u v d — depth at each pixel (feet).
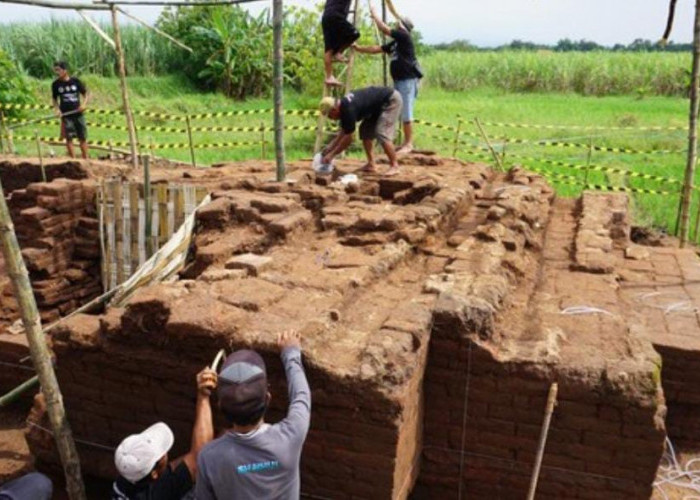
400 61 29.63
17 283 11.43
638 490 13.53
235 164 33.42
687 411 17.47
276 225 19.74
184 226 20.63
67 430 12.78
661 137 58.49
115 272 24.26
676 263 23.18
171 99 77.71
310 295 15.11
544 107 79.82
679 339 17.17
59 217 25.71
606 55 104.32
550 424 13.75
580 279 19.71
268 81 84.74
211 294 14.62
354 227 20.34
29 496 10.61
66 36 83.71
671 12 21.70
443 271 17.62
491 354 13.70
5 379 19.95
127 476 11.02
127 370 14.02
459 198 24.43
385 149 26.81
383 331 13.07
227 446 9.27
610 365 13.38
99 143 51.55
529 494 11.93
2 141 49.42
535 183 30.40
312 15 59.88
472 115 71.31
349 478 12.51
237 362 9.42
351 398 11.91
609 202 28.22
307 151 53.83
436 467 14.88
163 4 21.44
